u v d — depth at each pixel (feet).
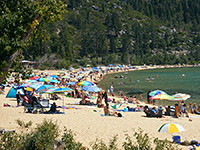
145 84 215.31
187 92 160.25
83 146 37.37
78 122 54.44
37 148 28.86
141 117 66.59
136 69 500.74
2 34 33.53
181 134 48.93
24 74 41.55
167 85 205.26
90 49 643.86
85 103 87.10
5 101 84.23
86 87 86.58
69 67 483.92
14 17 33.63
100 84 218.38
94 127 50.52
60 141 31.24
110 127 51.24
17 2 35.60
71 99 101.14
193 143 41.09
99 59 611.06
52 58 476.54
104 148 32.55
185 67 603.67
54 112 64.03
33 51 476.54
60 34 644.69
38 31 39.22
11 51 33.35
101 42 638.12
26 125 45.16
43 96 109.19
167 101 116.67
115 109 81.76
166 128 41.93
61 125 51.01
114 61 612.29
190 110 90.68
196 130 52.54
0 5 35.22
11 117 56.13
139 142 29.84
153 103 106.22
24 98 73.92
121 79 273.33
